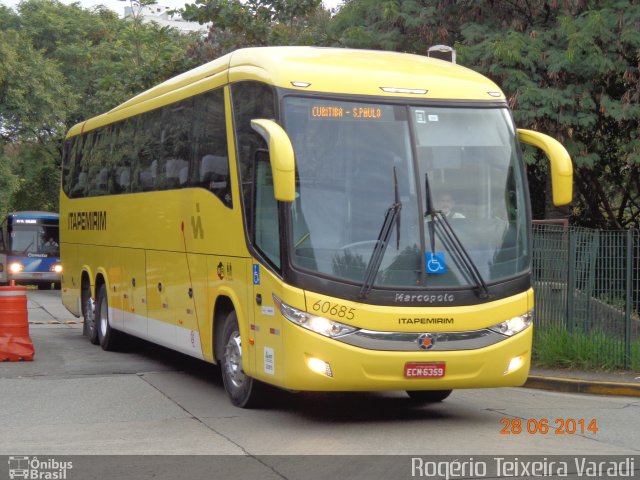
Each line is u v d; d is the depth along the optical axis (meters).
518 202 9.83
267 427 9.48
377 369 9.01
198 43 25.38
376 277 9.07
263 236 9.67
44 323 22.05
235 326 10.62
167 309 12.84
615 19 17.27
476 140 9.80
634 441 8.98
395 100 9.66
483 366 9.31
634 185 21.67
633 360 13.05
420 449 8.45
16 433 9.15
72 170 18.58
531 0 18.64
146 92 14.44
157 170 13.38
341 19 20.89
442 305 9.19
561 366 13.41
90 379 12.69
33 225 40.44
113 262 15.50
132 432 9.20
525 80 17.20
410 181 9.39
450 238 9.34
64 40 49.59
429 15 19.05
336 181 9.28
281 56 10.06
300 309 9.00
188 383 12.44
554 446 8.66
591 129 18.38
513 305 9.50
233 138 10.56
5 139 43.72
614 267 13.20
